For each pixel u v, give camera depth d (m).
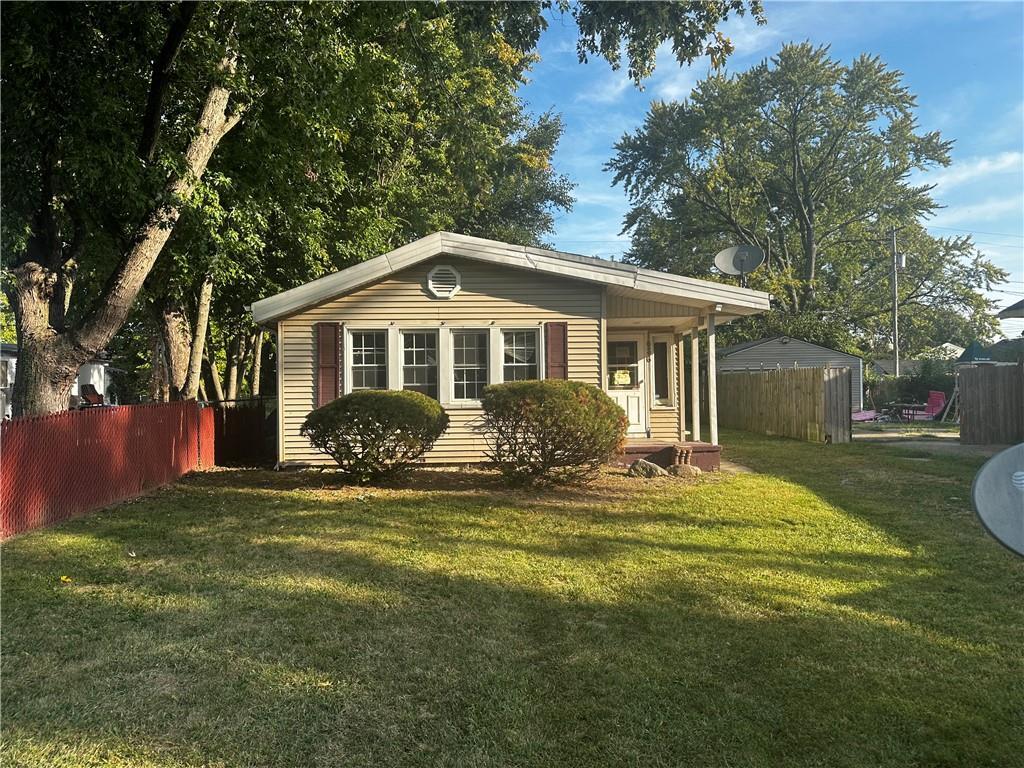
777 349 29.27
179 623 4.17
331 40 9.54
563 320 11.34
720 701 3.26
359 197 15.19
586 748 2.88
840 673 3.54
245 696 3.29
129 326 19.94
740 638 3.98
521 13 9.26
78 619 4.23
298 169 11.56
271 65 9.49
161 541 6.16
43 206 8.09
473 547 5.98
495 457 9.06
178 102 9.72
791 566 5.42
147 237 8.22
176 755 2.80
